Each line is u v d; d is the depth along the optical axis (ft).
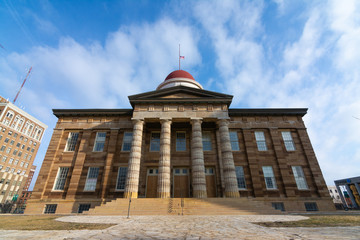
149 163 86.22
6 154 242.58
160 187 69.00
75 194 79.66
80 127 94.17
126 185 69.67
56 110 95.76
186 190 82.38
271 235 23.59
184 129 93.04
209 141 91.76
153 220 40.98
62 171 86.38
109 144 88.99
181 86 86.84
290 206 77.92
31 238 22.52
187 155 87.81
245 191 80.94
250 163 85.46
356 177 117.80
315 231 26.23
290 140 92.32
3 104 245.45
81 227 31.89
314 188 82.07
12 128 252.62
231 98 84.74
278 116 96.58
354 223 34.22
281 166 85.10
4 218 49.47
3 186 236.43
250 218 43.52
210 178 85.05
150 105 84.94
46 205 78.07
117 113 95.35
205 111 83.30
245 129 92.99
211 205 59.26
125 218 45.70
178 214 54.75
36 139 290.76
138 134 78.84
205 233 25.36
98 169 85.51
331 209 77.61
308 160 86.94
